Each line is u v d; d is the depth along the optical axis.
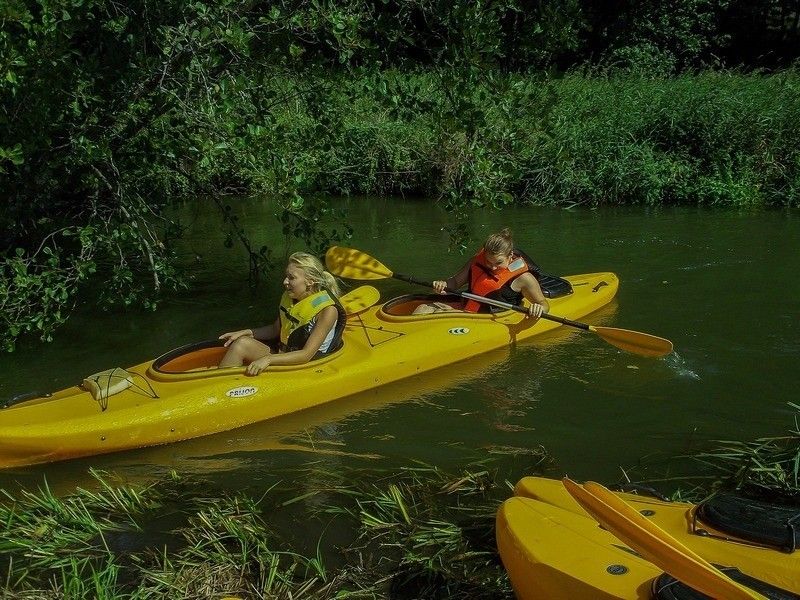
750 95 12.76
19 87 5.00
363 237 9.51
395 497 3.75
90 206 6.88
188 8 5.48
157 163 6.78
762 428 4.60
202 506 3.77
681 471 4.11
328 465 4.22
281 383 4.84
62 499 3.88
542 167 11.62
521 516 3.03
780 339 5.99
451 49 5.43
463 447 4.41
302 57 5.98
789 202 11.12
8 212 6.11
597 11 21.12
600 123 12.38
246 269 8.05
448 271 7.95
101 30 5.83
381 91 5.63
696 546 2.72
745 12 23.39
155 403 4.48
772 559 2.55
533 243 9.07
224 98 5.22
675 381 5.29
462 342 5.71
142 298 6.30
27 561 3.33
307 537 3.52
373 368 5.22
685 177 11.82
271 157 5.75
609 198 11.62
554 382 5.32
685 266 8.01
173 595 3.05
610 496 2.41
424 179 12.18
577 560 2.71
